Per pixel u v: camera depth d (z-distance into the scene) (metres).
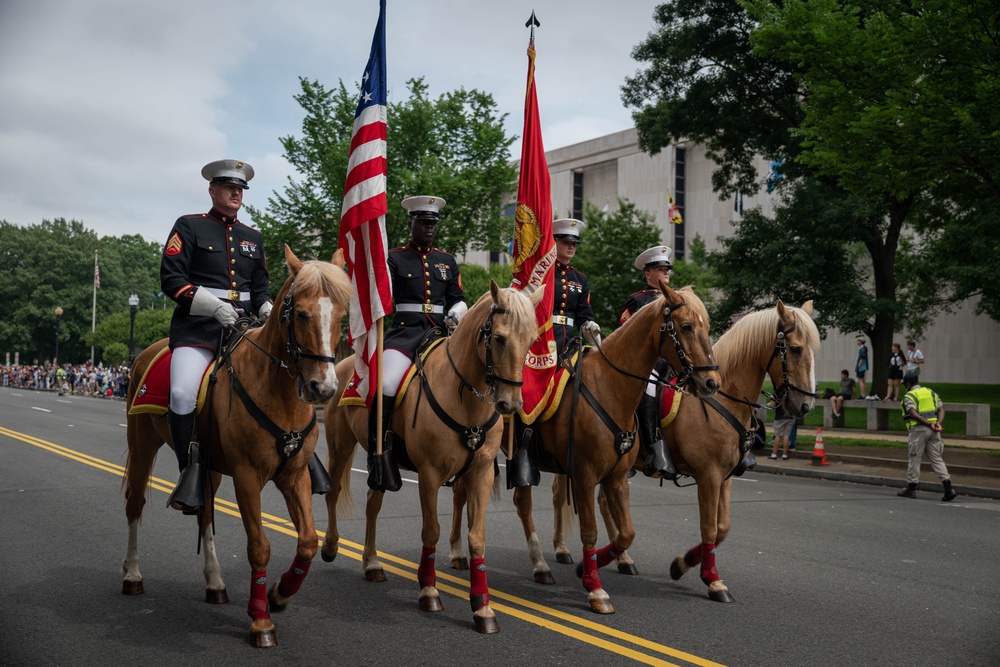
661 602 5.91
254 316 6.05
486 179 25.28
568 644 4.93
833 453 16.86
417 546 7.71
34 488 11.12
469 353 5.37
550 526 8.84
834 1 15.98
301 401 4.91
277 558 7.17
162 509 9.52
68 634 5.04
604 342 6.23
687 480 12.91
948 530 9.15
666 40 25.08
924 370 42.38
